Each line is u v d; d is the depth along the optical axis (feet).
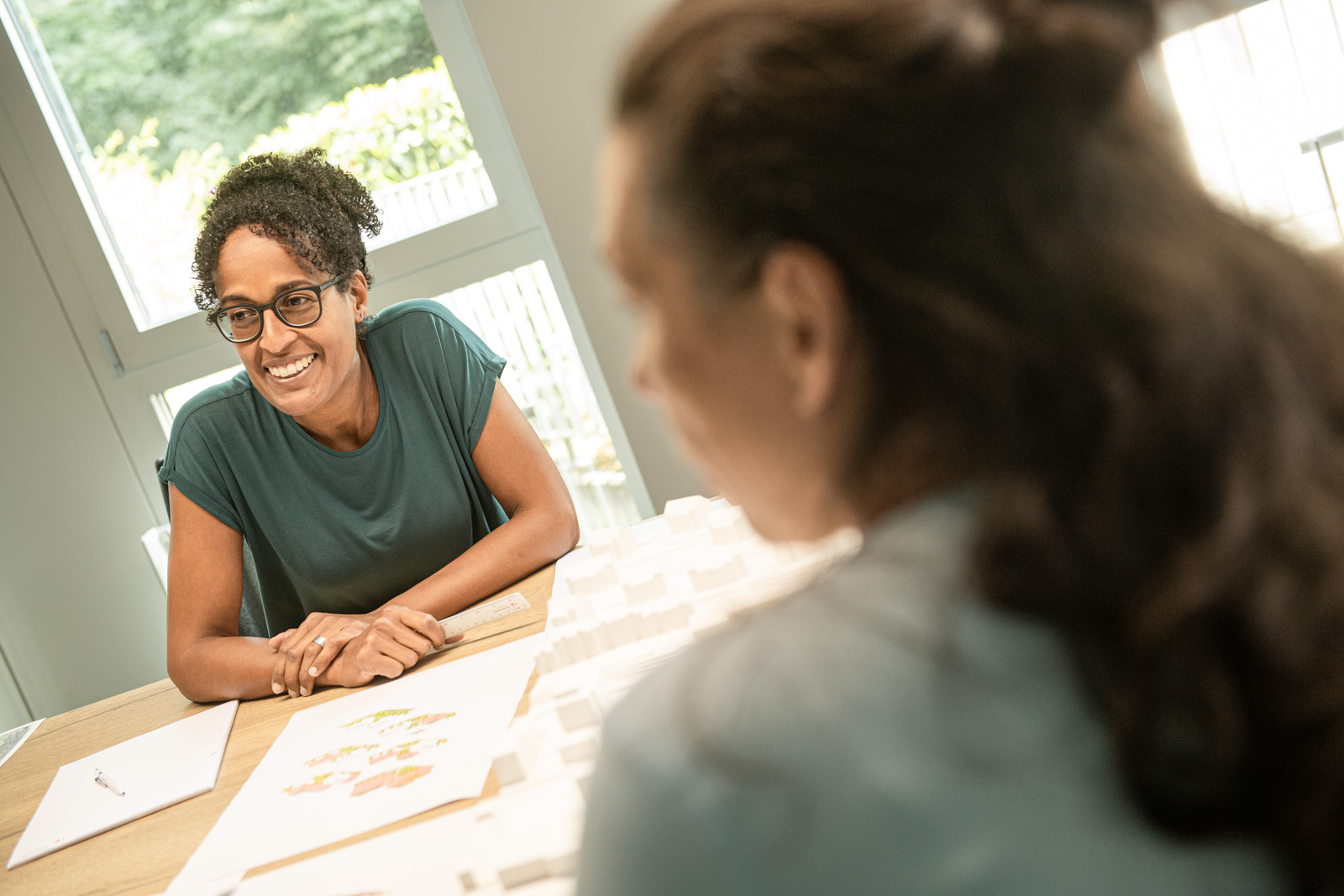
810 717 0.94
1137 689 0.91
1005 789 0.93
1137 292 0.88
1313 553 0.88
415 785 2.67
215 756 3.34
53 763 3.86
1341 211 5.52
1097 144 0.91
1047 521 0.91
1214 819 0.92
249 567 4.88
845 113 0.91
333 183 4.67
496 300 7.06
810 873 0.93
